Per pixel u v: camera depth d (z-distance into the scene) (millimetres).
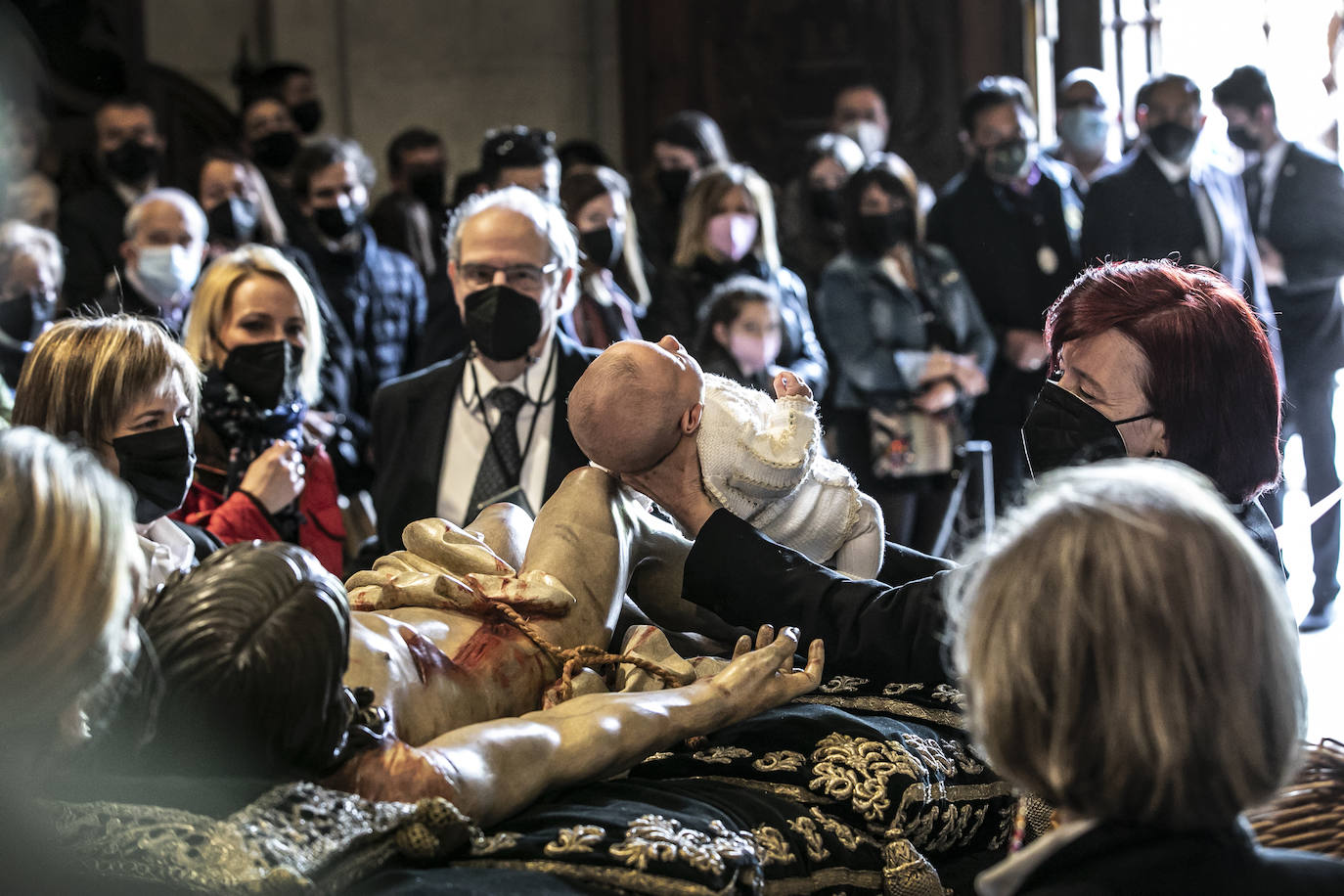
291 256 5105
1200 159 5898
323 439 4109
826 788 1713
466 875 1350
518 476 3240
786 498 2021
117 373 2102
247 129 6887
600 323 4586
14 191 5684
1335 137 8523
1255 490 2000
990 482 5109
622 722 1622
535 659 1755
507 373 3250
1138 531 1062
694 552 1957
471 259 3137
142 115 5902
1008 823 1945
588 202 4746
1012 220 5602
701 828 1506
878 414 5051
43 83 7305
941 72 8945
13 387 4320
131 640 1209
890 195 5137
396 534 3270
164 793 1316
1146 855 1096
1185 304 1969
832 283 5172
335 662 1366
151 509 2168
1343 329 5961
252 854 1240
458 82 9602
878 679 1924
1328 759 1563
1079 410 1989
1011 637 1083
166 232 4594
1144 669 1038
